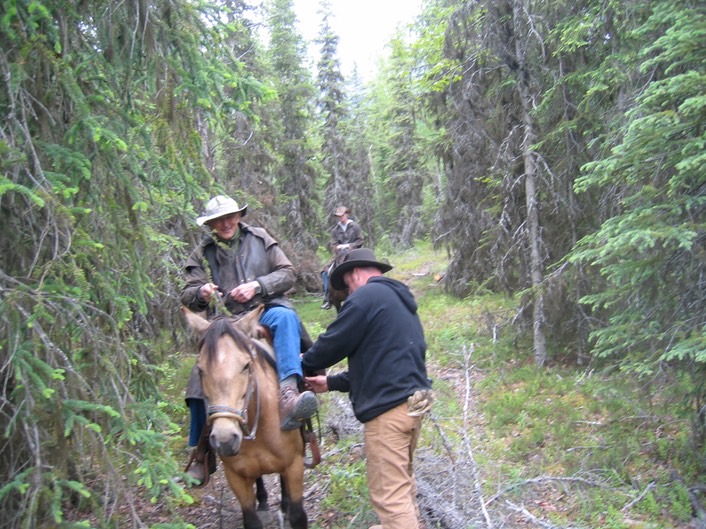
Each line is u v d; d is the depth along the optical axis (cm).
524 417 784
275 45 2302
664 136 537
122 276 430
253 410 418
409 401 415
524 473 634
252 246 505
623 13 757
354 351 430
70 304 346
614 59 778
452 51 1113
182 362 999
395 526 411
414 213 3231
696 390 607
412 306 439
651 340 608
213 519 559
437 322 1338
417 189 3244
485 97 1178
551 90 923
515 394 877
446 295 1588
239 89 444
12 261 378
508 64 1032
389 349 418
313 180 2298
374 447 422
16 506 362
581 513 554
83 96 371
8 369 350
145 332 797
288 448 438
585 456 657
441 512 526
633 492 580
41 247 364
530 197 1016
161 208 607
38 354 331
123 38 414
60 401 324
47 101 385
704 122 526
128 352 425
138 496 545
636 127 535
